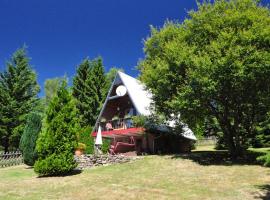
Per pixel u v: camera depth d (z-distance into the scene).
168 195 14.57
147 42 30.09
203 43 25.20
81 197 14.44
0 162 27.12
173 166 22.77
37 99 44.88
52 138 20.09
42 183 17.83
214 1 26.12
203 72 22.23
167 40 28.86
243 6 25.47
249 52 21.94
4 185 17.59
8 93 42.59
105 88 48.69
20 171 23.88
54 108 20.59
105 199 14.05
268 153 20.14
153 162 24.61
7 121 41.41
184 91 23.88
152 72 27.00
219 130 34.84
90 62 49.34
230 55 21.53
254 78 21.84
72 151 20.73
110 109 38.41
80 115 46.25
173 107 25.45
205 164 23.45
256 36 22.31
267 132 38.47
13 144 42.88
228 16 24.14
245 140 33.41
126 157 26.34
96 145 32.47
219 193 14.84
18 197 14.65
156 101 29.59
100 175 19.92
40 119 26.20
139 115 31.77
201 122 30.91
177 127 32.44
